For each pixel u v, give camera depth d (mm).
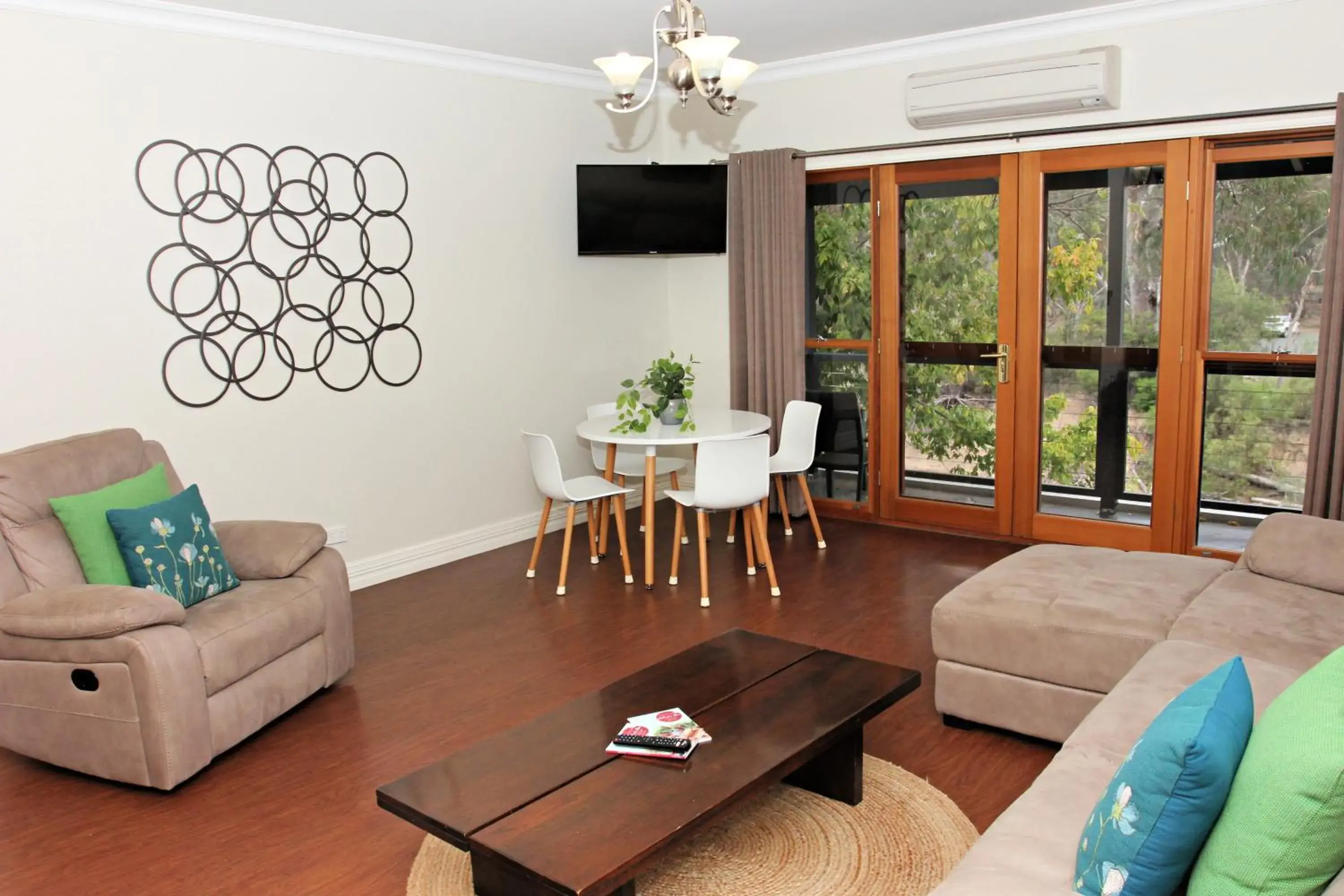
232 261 4270
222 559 3475
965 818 2697
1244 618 2828
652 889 2420
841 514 5871
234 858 2643
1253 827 1529
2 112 3605
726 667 2908
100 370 3922
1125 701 2373
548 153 5555
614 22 4457
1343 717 1517
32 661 3014
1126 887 1618
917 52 5055
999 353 5141
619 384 6109
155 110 3990
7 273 3656
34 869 2617
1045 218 4922
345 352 4711
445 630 4273
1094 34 4594
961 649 3123
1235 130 4297
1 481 3137
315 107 4496
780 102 5641
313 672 3506
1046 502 5160
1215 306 4527
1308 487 4199
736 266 5801
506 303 5414
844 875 2467
